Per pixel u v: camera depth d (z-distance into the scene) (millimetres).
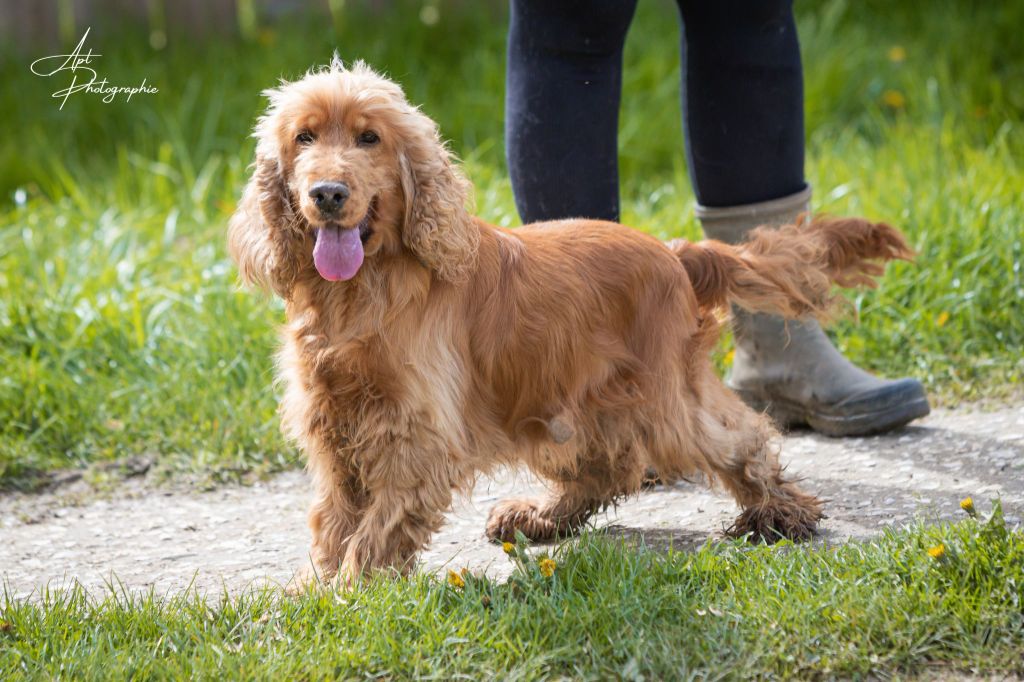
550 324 5082
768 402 7016
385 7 13875
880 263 6984
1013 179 9484
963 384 7500
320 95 4730
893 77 12164
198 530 6176
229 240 5125
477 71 12531
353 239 4594
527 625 4270
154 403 7531
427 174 4754
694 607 4387
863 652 4113
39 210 10352
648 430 5301
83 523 6359
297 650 4195
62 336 8141
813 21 13102
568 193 5977
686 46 6277
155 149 11516
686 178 10453
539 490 6527
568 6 5680
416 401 4730
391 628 4297
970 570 4367
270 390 7602
